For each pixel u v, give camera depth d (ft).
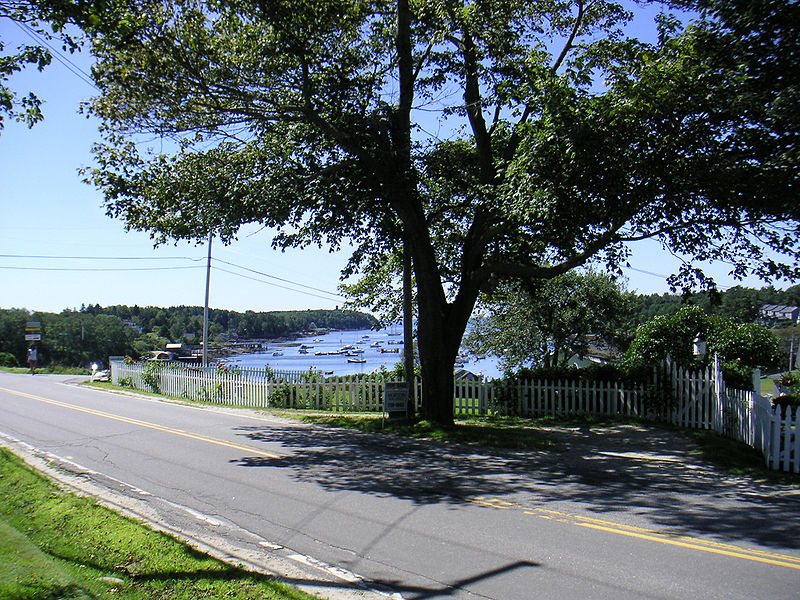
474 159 55.98
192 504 27.25
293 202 46.52
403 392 55.26
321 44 45.16
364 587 17.94
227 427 51.70
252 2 40.19
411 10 51.57
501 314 89.25
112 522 22.85
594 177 37.96
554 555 20.51
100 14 26.68
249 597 16.25
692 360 60.23
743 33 34.99
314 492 29.40
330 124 47.11
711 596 17.03
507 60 49.78
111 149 49.14
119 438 45.19
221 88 43.68
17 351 246.27
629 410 55.21
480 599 17.01
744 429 40.91
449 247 62.80
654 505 26.99
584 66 44.11
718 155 36.32
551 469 34.99
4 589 14.87
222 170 47.98
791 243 39.19
